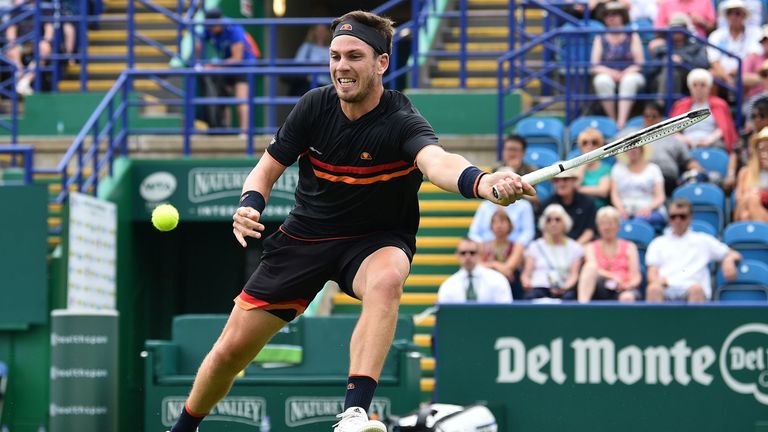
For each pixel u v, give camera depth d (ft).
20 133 96.32
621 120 87.71
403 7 137.18
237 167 84.94
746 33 93.35
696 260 70.90
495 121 90.17
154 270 91.20
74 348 55.88
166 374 60.49
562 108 97.35
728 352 59.31
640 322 59.62
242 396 60.03
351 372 33.22
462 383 59.72
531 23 108.58
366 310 33.58
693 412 59.21
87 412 55.77
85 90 97.81
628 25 90.68
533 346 59.72
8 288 73.46
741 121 87.92
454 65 104.78
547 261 71.10
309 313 75.10
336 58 33.53
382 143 33.88
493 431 49.80
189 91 88.48
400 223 35.35
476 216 76.48
